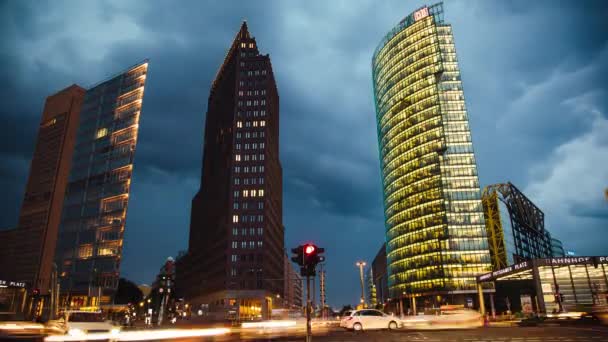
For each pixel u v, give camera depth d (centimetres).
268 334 3575
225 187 15750
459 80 15150
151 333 2444
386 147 16988
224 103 18488
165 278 6412
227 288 13650
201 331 2820
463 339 2553
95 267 13562
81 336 2184
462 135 14462
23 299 11019
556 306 7300
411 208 14762
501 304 11894
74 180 15875
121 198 14238
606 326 3741
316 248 1617
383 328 3788
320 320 5859
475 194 13712
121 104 15925
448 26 16012
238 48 17812
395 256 15362
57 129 18562
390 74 17175
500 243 13838
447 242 13362
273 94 18912
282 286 19275
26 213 17838
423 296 13612
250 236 14300
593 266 7462
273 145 18100
